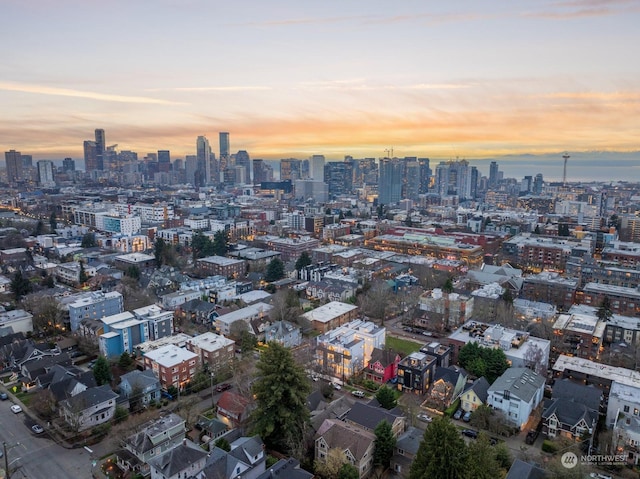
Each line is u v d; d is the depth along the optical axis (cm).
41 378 11588
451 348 13625
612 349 13850
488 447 7969
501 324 15288
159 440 9112
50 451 9456
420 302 17338
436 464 7244
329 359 12975
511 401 10319
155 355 12338
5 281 19588
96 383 11369
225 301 18138
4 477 8606
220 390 12062
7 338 13612
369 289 19312
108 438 9744
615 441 9231
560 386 10906
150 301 17462
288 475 8025
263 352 9912
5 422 10462
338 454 8588
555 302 19375
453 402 11362
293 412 9469
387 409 10494
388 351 13088
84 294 17038
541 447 9662
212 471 8088
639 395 10325
